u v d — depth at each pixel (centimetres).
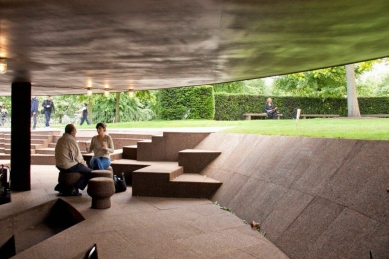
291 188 576
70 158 816
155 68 741
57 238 528
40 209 718
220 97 2298
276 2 341
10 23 391
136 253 468
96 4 334
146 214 670
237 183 759
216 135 1088
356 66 2280
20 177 871
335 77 2252
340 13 380
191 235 542
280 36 478
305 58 645
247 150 859
